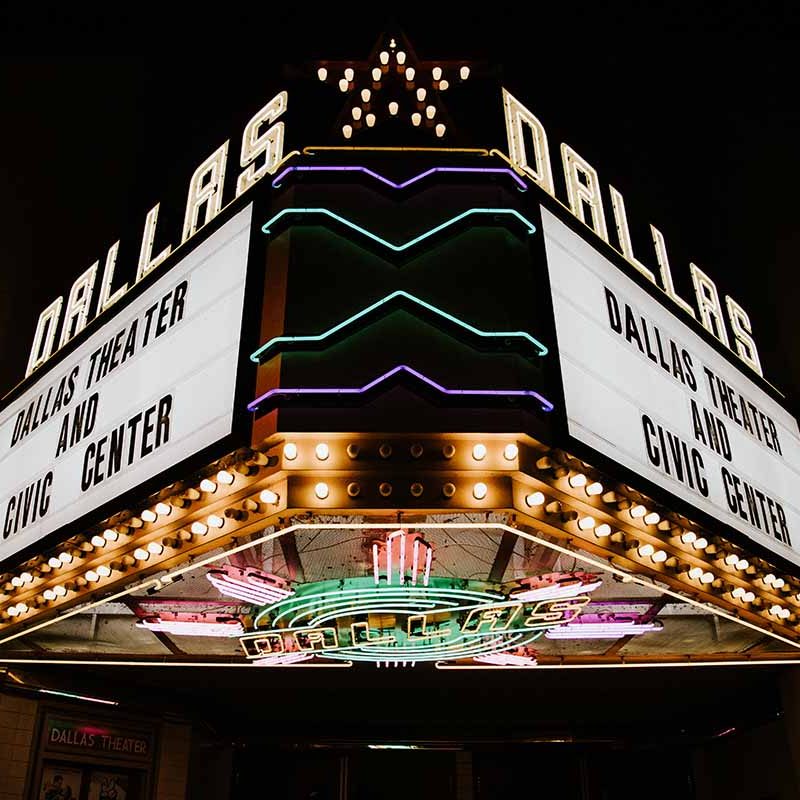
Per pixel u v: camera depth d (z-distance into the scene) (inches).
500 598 284.5
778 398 378.0
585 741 515.5
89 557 266.2
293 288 229.0
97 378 291.7
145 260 311.4
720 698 479.8
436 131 291.1
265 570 299.1
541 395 221.0
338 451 207.6
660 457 261.3
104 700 433.4
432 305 226.5
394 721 509.4
